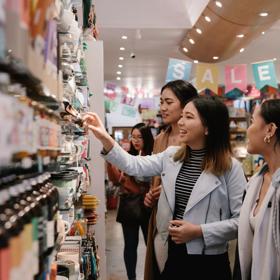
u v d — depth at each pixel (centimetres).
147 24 772
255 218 166
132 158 232
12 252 58
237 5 566
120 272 479
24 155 67
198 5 685
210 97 211
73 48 165
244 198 183
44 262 84
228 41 745
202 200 202
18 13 62
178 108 249
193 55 914
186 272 199
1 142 53
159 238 220
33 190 86
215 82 528
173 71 474
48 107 106
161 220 217
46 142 91
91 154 346
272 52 978
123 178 406
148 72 1255
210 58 901
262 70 572
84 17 320
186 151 216
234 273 184
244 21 626
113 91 1066
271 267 155
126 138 1141
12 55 62
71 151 187
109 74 1286
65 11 134
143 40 873
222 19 638
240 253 172
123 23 770
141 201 407
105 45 919
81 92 255
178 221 200
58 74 107
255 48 936
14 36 62
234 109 978
